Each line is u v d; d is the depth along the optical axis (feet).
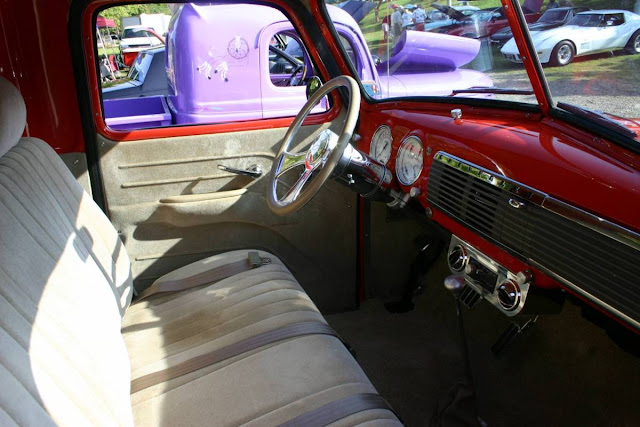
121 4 6.17
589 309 4.58
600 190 3.68
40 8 5.74
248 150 7.06
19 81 5.87
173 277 5.96
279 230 7.45
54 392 2.95
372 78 7.07
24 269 3.42
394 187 6.24
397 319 7.71
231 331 4.82
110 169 6.56
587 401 5.23
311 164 5.05
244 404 3.89
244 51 9.43
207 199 6.96
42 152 4.66
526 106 5.04
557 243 3.95
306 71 9.89
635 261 3.37
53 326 3.38
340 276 7.91
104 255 5.06
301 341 4.58
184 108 9.63
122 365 4.12
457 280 5.23
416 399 6.17
